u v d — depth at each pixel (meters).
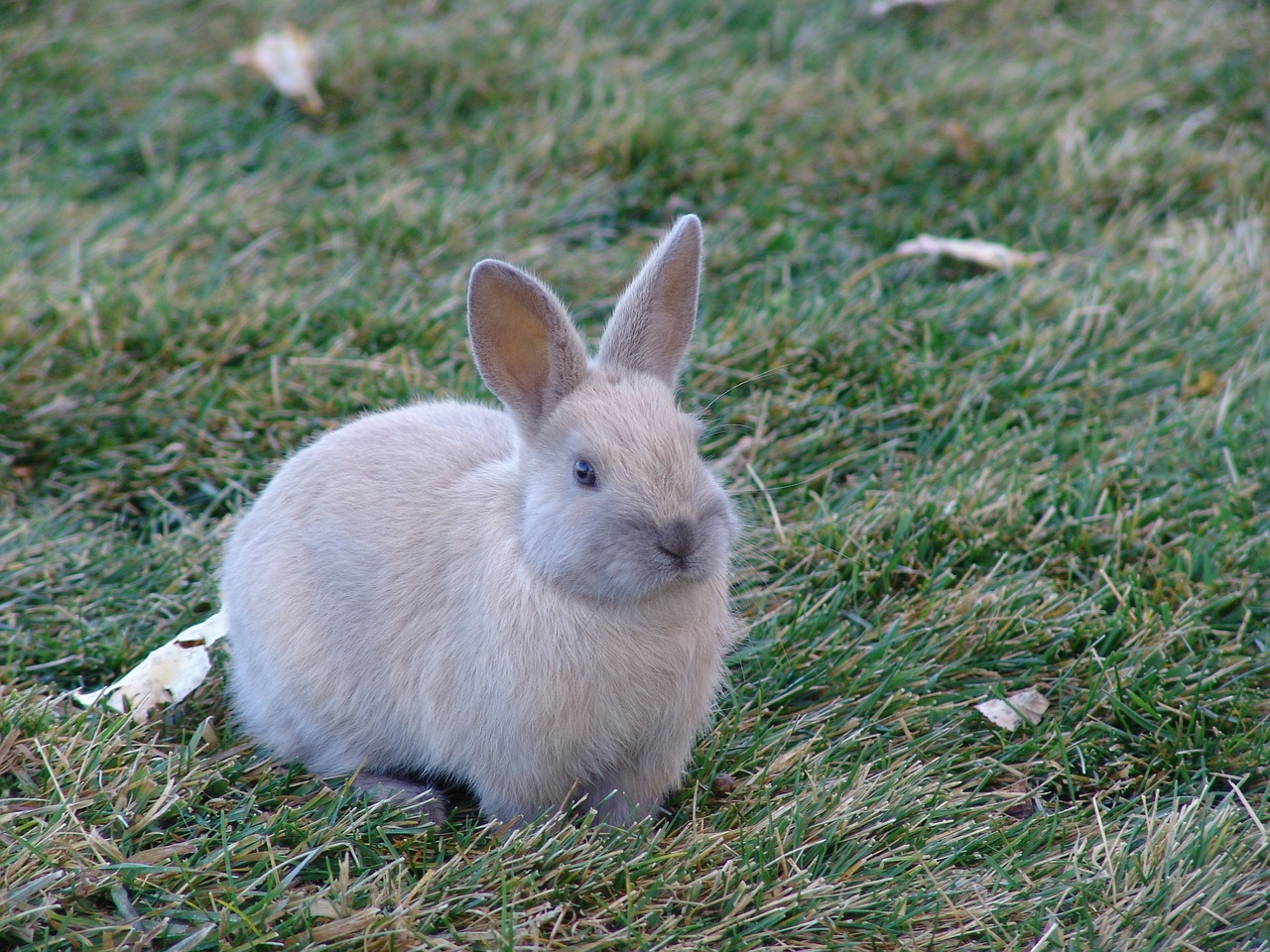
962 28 10.94
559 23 10.66
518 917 4.30
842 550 6.01
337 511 5.02
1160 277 7.76
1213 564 5.84
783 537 6.15
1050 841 4.72
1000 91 9.86
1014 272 7.96
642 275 4.94
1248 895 4.38
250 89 9.80
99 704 5.11
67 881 4.25
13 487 6.55
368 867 4.53
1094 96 9.78
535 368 4.71
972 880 4.51
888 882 4.48
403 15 10.81
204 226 8.29
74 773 4.68
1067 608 5.75
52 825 4.38
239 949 4.10
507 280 4.62
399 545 4.88
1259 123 9.59
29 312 7.27
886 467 6.66
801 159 9.02
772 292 7.94
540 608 4.48
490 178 8.94
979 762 5.12
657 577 4.29
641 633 4.54
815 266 8.17
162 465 6.69
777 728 5.30
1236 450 6.56
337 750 5.07
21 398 6.80
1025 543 6.10
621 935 4.23
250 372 7.16
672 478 4.39
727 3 10.92
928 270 8.05
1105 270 8.03
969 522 6.13
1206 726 5.29
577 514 4.37
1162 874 4.44
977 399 7.02
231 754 5.03
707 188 8.86
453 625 4.71
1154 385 7.14
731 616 5.70
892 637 5.57
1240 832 4.64
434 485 5.00
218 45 10.45
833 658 5.55
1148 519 6.20
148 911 4.22
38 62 9.91
